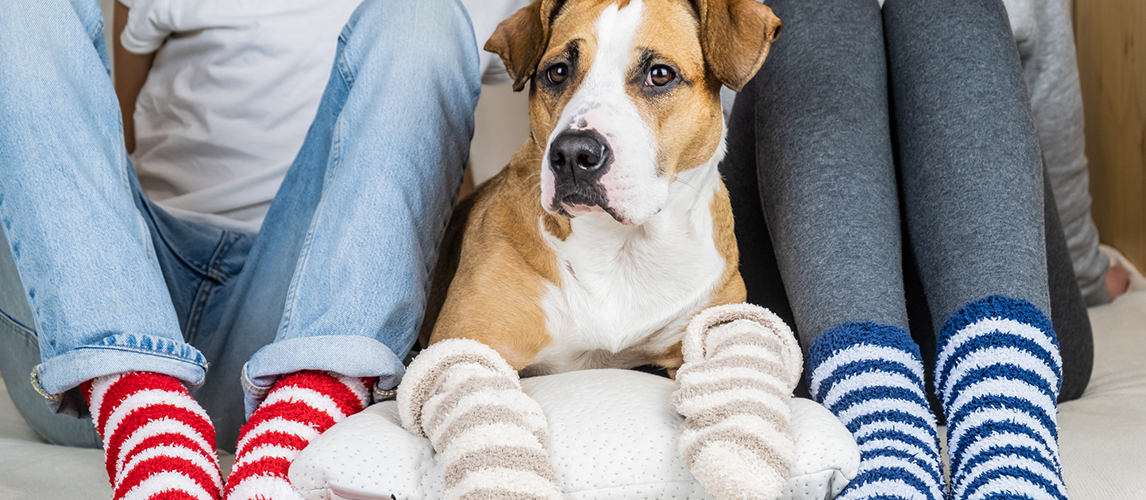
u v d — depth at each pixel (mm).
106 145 1228
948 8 1367
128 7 2176
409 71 1299
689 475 966
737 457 902
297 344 1097
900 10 1439
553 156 1156
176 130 1966
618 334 1330
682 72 1243
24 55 1135
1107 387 1577
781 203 1339
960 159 1258
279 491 960
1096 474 1098
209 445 1040
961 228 1220
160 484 917
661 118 1228
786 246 1312
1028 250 1184
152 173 1991
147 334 1084
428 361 1066
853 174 1280
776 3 1499
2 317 1406
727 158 1684
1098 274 2141
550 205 1182
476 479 884
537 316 1317
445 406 992
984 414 1027
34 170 1108
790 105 1364
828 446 969
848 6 1428
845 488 982
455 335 1314
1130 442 1181
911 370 1121
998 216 1204
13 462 1265
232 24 1894
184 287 1604
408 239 1221
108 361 1039
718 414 961
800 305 1262
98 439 1454
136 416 1013
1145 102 2197
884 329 1155
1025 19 1851
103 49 1325
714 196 1363
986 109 1275
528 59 1345
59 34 1197
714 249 1352
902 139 1382
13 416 1685
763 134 1427
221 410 1437
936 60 1339
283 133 1890
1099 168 2578
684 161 1269
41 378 1072
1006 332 1093
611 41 1241
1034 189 1248
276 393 1095
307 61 1881
